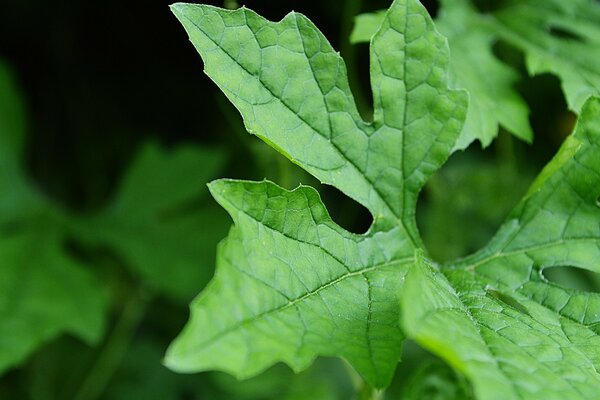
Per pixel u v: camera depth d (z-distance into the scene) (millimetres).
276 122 370
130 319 625
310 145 375
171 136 638
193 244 566
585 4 505
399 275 374
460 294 373
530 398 319
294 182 537
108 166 643
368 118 564
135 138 638
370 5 538
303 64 375
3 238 556
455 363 314
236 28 367
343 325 345
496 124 435
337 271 363
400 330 350
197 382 630
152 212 582
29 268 540
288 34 373
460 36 478
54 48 606
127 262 567
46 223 583
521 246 391
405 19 385
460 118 387
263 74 370
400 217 385
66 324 513
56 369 612
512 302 408
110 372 620
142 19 589
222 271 322
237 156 602
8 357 492
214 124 619
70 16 592
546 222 392
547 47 479
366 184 383
